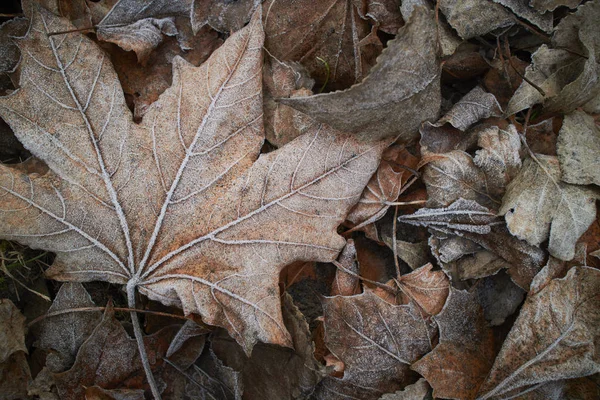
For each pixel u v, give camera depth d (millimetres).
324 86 466
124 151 427
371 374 441
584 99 456
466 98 461
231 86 429
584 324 434
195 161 429
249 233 430
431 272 452
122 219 427
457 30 457
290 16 457
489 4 459
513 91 472
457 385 438
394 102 425
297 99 416
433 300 449
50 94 423
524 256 448
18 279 446
